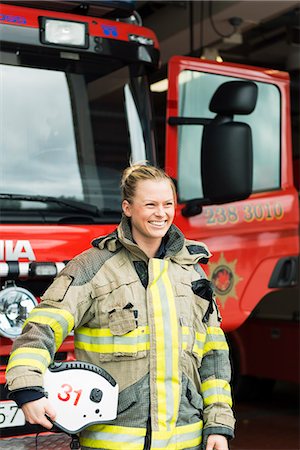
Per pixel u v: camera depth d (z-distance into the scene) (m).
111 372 2.82
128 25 4.85
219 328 3.03
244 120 5.52
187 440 2.88
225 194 4.44
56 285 2.82
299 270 7.09
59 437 3.87
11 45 4.48
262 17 7.50
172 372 2.83
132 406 2.80
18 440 3.81
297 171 7.84
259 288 5.47
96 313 2.84
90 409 2.73
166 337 2.82
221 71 5.28
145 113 4.86
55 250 4.19
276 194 5.61
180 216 5.04
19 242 4.10
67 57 4.64
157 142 5.27
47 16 4.56
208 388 2.99
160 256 2.97
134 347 2.80
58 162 4.52
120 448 2.79
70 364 2.74
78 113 4.64
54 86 4.61
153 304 2.83
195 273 2.99
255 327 7.61
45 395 2.65
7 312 3.96
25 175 4.41
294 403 8.16
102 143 4.68
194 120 4.79
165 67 5.38
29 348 2.69
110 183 4.62
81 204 4.43
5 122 4.46
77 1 4.67
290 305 7.34
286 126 5.72
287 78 5.72
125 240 2.86
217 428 2.92
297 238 5.70
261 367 7.58
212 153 4.44
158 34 7.61
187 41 7.66
